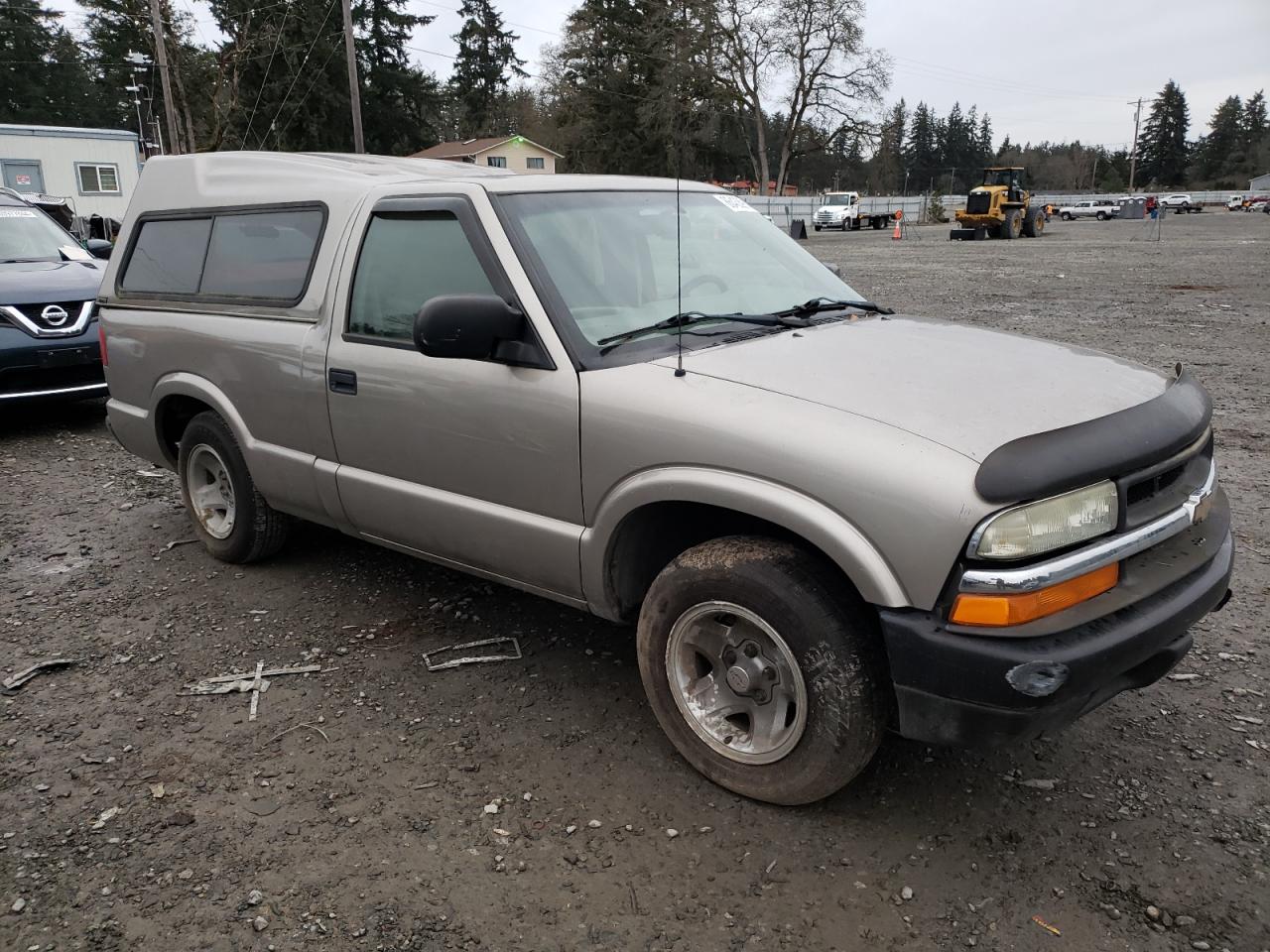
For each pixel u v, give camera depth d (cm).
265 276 415
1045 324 1230
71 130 3478
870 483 240
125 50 5812
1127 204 5941
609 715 337
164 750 319
